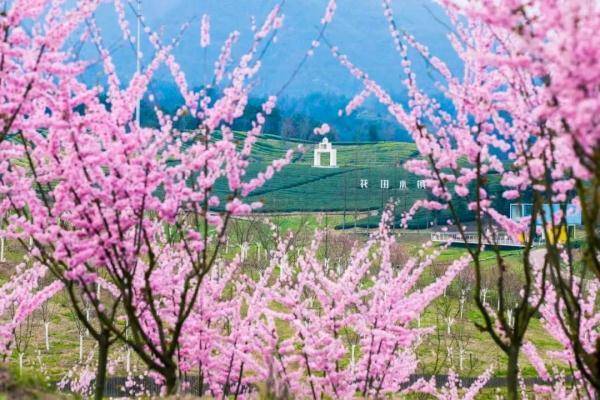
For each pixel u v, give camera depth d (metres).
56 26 11.04
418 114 11.59
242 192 12.54
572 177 9.44
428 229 95.38
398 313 16.05
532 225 10.52
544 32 7.73
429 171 12.01
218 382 16.34
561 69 7.32
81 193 11.74
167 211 12.09
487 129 11.38
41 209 12.30
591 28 7.17
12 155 12.64
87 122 11.72
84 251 11.57
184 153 12.65
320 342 15.43
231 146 12.30
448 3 8.83
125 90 12.40
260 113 12.58
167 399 11.59
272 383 11.14
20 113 11.96
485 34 11.16
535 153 10.46
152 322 15.64
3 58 11.14
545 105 8.05
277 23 12.20
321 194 141.62
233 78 12.44
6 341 17.45
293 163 170.62
